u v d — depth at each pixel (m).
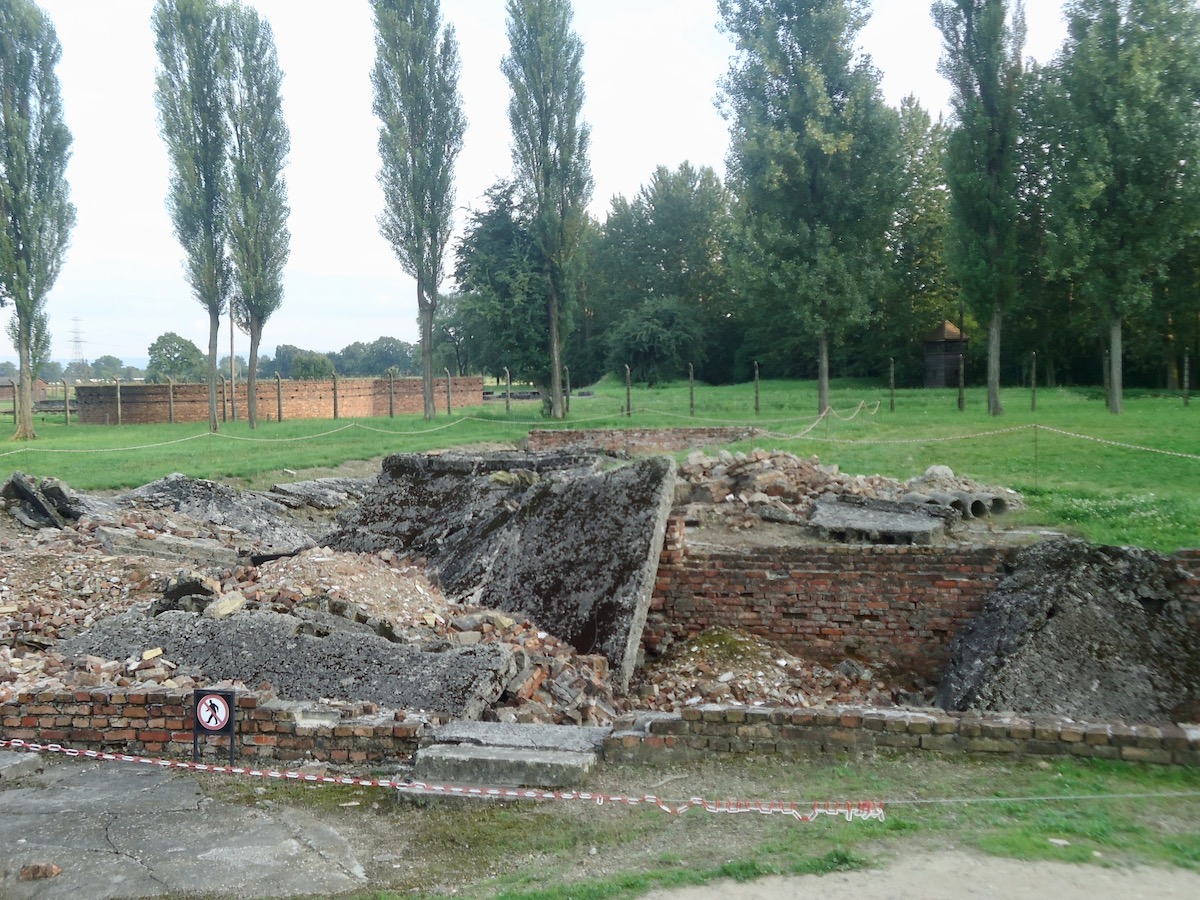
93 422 43.62
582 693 9.37
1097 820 5.39
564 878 5.21
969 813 5.61
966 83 28.94
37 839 5.96
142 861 5.65
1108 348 37.66
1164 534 12.70
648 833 5.80
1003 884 4.62
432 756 6.79
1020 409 30.05
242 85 38.81
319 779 6.90
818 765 6.65
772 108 30.61
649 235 75.44
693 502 15.48
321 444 30.03
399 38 37.00
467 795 6.45
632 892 4.82
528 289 37.12
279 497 20.17
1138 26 26.69
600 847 5.70
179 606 10.20
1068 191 27.34
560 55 36.66
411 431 34.19
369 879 5.45
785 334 60.06
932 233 52.66
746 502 15.07
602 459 19.08
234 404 42.16
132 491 18.83
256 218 38.38
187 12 37.97
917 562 11.45
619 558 11.30
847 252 30.89
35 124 36.91
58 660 9.00
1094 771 6.24
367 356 142.25
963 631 11.05
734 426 27.66
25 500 16.03
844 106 30.27
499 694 8.42
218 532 16.55
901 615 11.48
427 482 15.02
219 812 6.41
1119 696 9.22
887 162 30.50
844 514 14.12
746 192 31.92
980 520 14.59
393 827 6.17
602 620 10.80
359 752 7.31
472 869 5.54
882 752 6.73
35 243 36.81
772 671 11.17
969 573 11.24
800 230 30.39
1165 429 21.34
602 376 75.50
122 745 7.60
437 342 81.62
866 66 30.80
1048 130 28.38
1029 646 9.66
